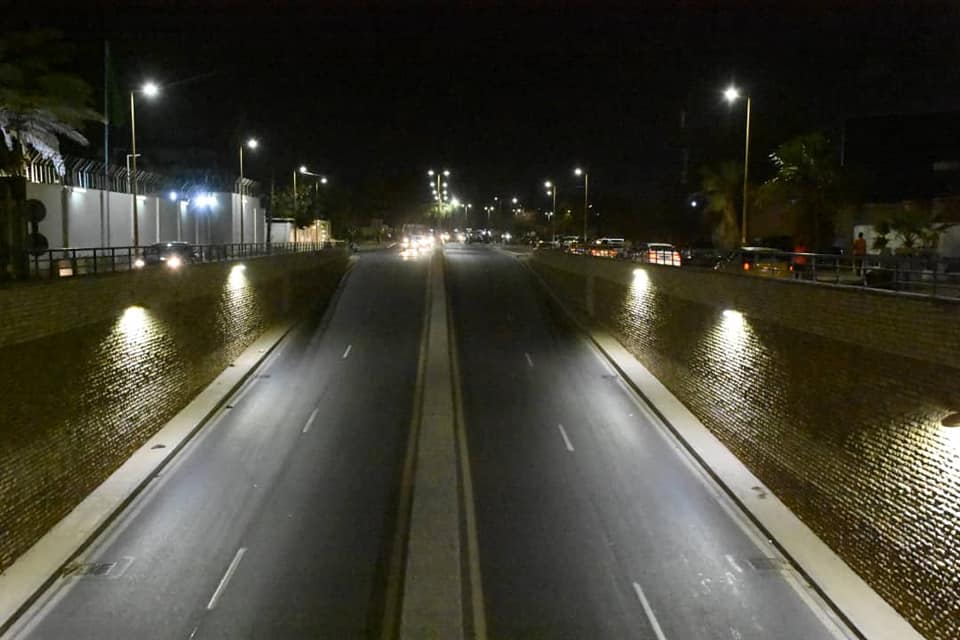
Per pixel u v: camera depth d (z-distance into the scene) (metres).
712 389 26.20
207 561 16.78
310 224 97.31
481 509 19.77
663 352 32.19
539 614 14.91
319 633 14.12
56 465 18.77
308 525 18.56
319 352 37.22
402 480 21.42
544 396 30.28
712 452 23.53
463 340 40.38
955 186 54.34
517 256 84.19
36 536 17.33
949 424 13.89
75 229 44.03
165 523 18.69
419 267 68.25
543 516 19.38
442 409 27.80
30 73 39.78
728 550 17.61
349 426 26.14
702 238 80.94
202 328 31.48
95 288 22.28
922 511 14.73
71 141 61.16
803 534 18.06
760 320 23.14
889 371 16.61
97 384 21.67
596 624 14.59
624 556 17.28
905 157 58.09
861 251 31.98
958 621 13.05
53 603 15.09
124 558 16.92
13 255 23.64
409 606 14.97
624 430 26.25
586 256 49.25
